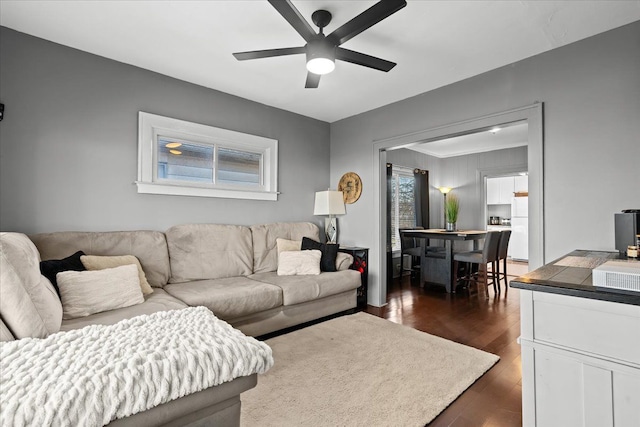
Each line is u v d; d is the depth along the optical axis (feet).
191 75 9.95
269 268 11.40
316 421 5.33
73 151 8.32
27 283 4.41
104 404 2.68
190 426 3.33
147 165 9.53
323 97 11.71
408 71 9.54
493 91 9.39
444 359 7.66
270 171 12.62
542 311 4.17
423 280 16.08
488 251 14.01
